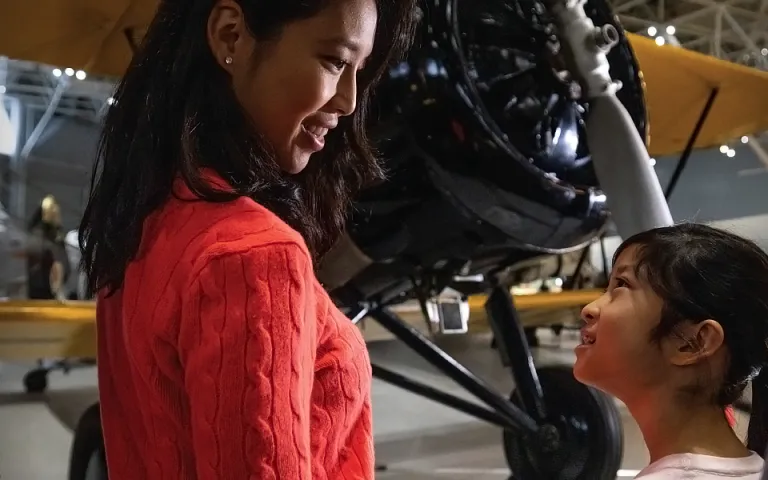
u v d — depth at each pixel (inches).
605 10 58.7
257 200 22.1
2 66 274.5
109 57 96.6
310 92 22.1
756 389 30.9
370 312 66.6
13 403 144.7
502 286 71.3
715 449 28.2
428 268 59.9
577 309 134.2
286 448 18.0
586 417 71.5
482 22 55.1
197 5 22.0
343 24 22.0
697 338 28.6
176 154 21.6
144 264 21.2
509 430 72.8
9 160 314.5
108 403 24.8
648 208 49.6
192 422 18.6
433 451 98.1
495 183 52.0
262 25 21.6
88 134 321.1
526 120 53.9
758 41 245.4
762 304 28.7
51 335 104.9
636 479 27.9
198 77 22.0
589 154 56.0
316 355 22.1
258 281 18.6
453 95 51.4
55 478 93.7
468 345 222.7
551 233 54.2
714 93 116.8
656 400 29.9
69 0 80.0
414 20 30.2
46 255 181.2
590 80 52.1
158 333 19.7
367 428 24.3
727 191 294.2
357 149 30.7
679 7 237.9
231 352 18.1
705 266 29.2
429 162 52.2
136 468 23.1
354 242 57.0
